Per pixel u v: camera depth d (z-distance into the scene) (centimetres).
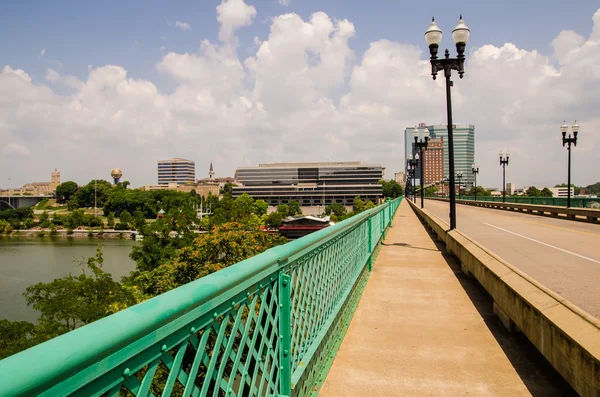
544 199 3422
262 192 17600
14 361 91
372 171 17625
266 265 238
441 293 715
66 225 13375
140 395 136
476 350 464
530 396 361
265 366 250
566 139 2727
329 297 464
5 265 6075
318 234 384
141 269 4159
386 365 426
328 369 411
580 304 557
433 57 1302
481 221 2402
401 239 1505
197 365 170
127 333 121
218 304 185
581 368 301
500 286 534
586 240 1417
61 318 2572
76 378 107
